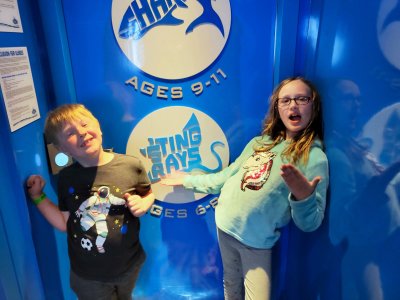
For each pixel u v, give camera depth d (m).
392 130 0.66
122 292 1.10
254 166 1.04
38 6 1.00
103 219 0.95
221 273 1.36
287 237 1.29
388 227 0.69
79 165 0.99
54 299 1.09
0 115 0.79
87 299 1.04
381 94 0.70
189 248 1.32
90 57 1.08
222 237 1.12
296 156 0.96
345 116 0.85
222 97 1.14
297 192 0.83
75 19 1.04
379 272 0.72
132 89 1.12
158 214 1.26
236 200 1.04
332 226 0.94
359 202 0.80
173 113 1.15
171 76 1.10
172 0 1.03
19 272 0.85
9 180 0.82
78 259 0.99
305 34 1.06
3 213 0.78
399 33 0.63
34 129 0.98
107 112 1.14
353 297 0.84
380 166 0.71
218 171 1.22
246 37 1.08
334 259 0.93
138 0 1.03
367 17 0.74
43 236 1.01
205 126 1.17
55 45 1.04
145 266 1.33
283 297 1.35
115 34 1.06
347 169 0.85
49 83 1.08
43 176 1.03
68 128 0.90
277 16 1.06
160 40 1.06
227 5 1.05
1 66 0.80
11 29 0.86
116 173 0.98
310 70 1.05
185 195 1.24
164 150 1.18
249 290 1.05
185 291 1.38
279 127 1.08
